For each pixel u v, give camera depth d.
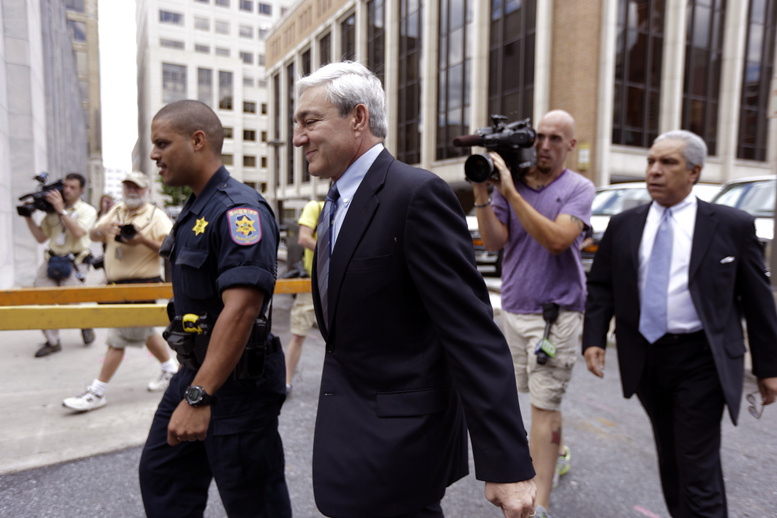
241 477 1.69
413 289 1.26
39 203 4.76
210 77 83.50
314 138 1.31
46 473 2.66
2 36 8.16
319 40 37.97
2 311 2.64
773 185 6.47
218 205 1.65
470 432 1.15
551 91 18.47
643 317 2.06
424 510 1.30
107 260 3.77
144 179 3.67
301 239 4.12
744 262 1.98
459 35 22.47
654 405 2.14
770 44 22.33
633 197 8.48
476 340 1.16
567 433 3.32
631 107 19.12
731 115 21.27
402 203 1.22
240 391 1.67
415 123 25.72
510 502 1.10
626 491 2.62
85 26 49.31
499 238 2.48
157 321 2.88
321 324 1.42
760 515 2.42
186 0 84.12
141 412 3.43
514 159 2.40
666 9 19.50
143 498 1.75
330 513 1.25
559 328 2.36
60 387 3.95
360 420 1.27
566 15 17.86
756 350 2.00
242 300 1.52
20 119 8.73
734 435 3.34
